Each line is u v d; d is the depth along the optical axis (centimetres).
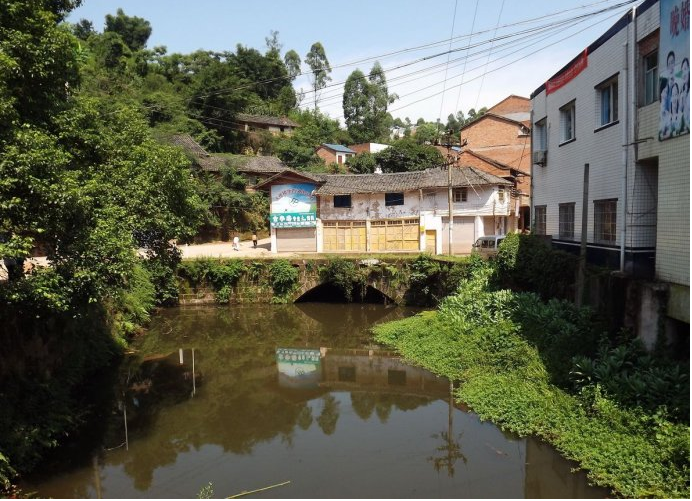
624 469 741
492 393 1101
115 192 1015
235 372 1543
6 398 937
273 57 6094
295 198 3059
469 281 1909
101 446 1002
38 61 817
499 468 839
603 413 859
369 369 1525
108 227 889
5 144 722
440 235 2917
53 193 742
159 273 2356
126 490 823
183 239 1249
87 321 1417
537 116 1817
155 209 1076
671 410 795
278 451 962
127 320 1873
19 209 723
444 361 1388
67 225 833
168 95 4328
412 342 1638
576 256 1365
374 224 3003
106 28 5353
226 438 1038
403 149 4538
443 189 2902
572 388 994
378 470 861
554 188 1653
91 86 3469
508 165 3731
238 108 4744
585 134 1402
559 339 1133
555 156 1644
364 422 1102
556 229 1642
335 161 5428
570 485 767
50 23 859
